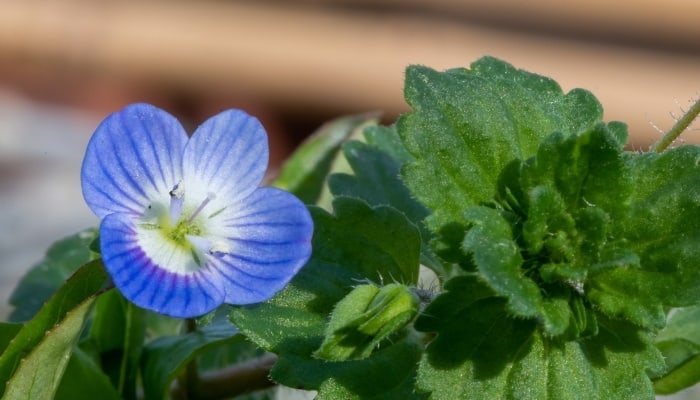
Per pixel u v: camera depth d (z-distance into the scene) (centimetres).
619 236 10
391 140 11
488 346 10
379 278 10
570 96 10
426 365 10
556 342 10
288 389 12
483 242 10
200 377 11
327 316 10
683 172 10
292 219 10
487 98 10
